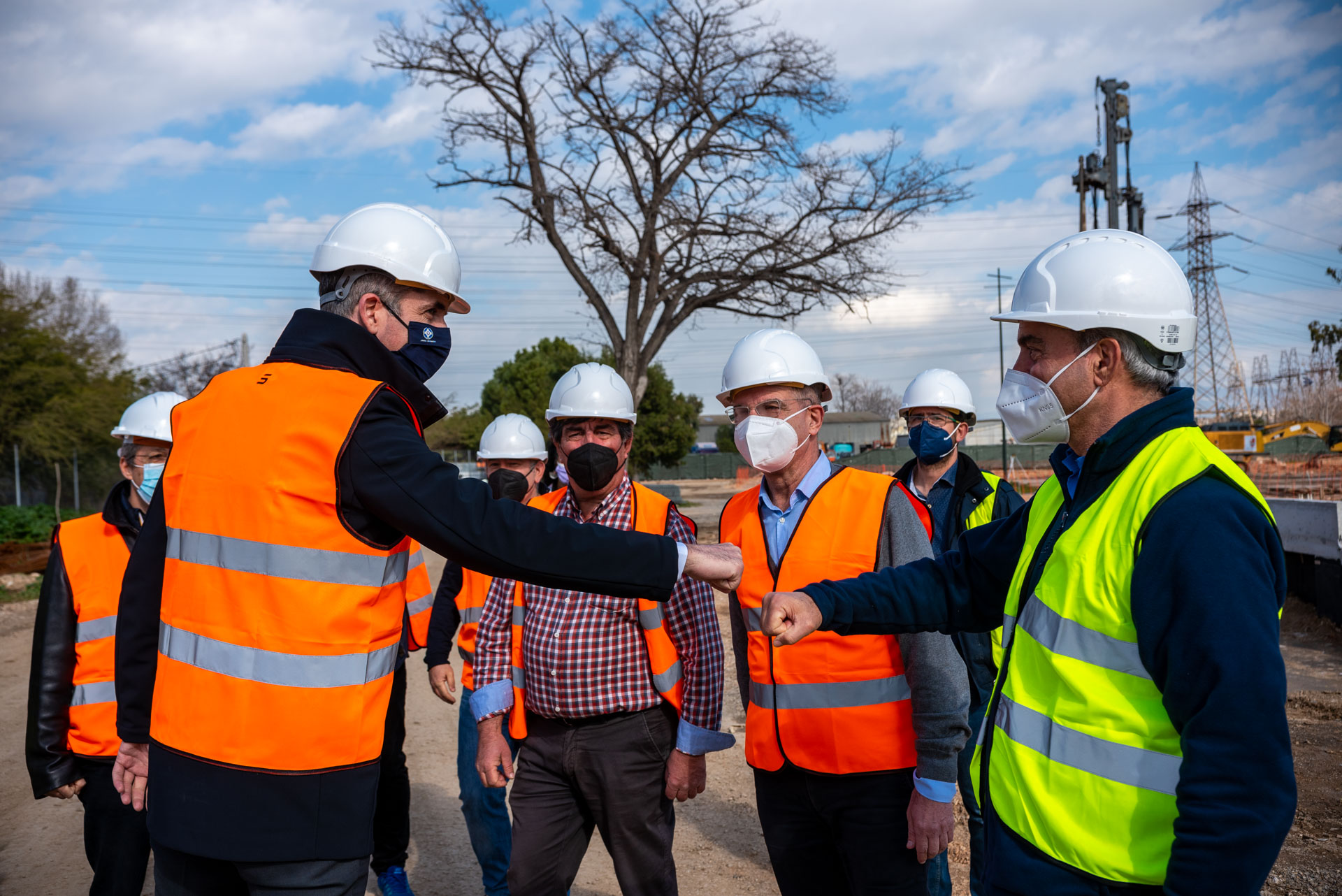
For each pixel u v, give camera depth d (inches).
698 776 108.2
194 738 68.5
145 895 153.9
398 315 79.0
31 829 183.6
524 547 71.8
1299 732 213.5
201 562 70.5
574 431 119.9
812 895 100.4
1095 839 59.0
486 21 840.3
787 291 903.7
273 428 69.5
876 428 4033.0
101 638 108.5
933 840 89.4
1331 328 1268.5
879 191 890.1
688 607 107.4
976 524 155.9
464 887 153.3
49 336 1118.4
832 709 94.1
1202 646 53.7
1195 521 56.5
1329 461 1504.7
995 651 141.3
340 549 69.0
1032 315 68.1
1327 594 326.3
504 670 114.2
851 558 95.7
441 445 2391.7
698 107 880.9
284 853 67.0
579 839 113.1
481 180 892.6
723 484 2361.0
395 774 142.3
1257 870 51.4
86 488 1189.1
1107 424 67.7
